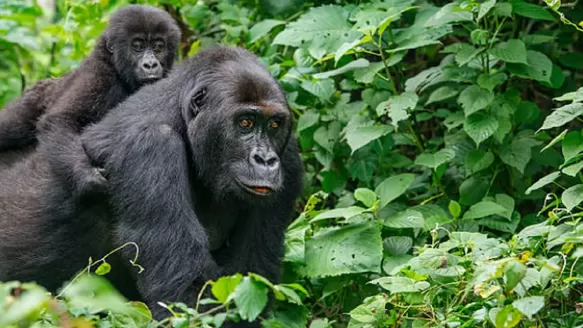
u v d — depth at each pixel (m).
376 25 11.88
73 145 10.07
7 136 11.73
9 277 9.86
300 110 12.91
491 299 8.37
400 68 12.98
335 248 10.48
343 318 10.91
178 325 7.30
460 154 12.05
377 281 8.99
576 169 9.37
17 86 15.79
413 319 9.04
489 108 11.63
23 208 9.95
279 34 12.33
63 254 9.77
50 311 7.53
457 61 11.60
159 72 12.30
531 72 11.63
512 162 11.48
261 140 9.37
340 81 13.19
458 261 8.87
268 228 10.02
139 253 9.21
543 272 8.22
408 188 12.05
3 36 15.68
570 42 12.91
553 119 9.51
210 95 9.46
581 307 8.48
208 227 10.03
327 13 12.52
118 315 7.63
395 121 11.21
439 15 11.35
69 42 15.84
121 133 9.62
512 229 10.92
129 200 9.30
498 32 12.80
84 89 11.60
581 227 8.74
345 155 12.22
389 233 11.13
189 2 15.12
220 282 7.23
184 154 9.58
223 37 14.84
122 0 15.69
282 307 10.23
